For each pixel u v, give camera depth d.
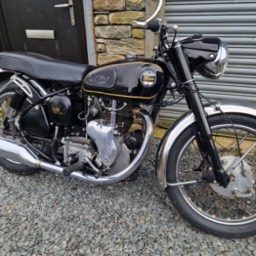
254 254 1.25
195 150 1.79
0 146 1.59
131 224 1.43
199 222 1.32
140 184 1.70
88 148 1.40
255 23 1.81
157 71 1.17
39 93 1.45
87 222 1.45
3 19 2.50
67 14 2.22
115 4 1.87
